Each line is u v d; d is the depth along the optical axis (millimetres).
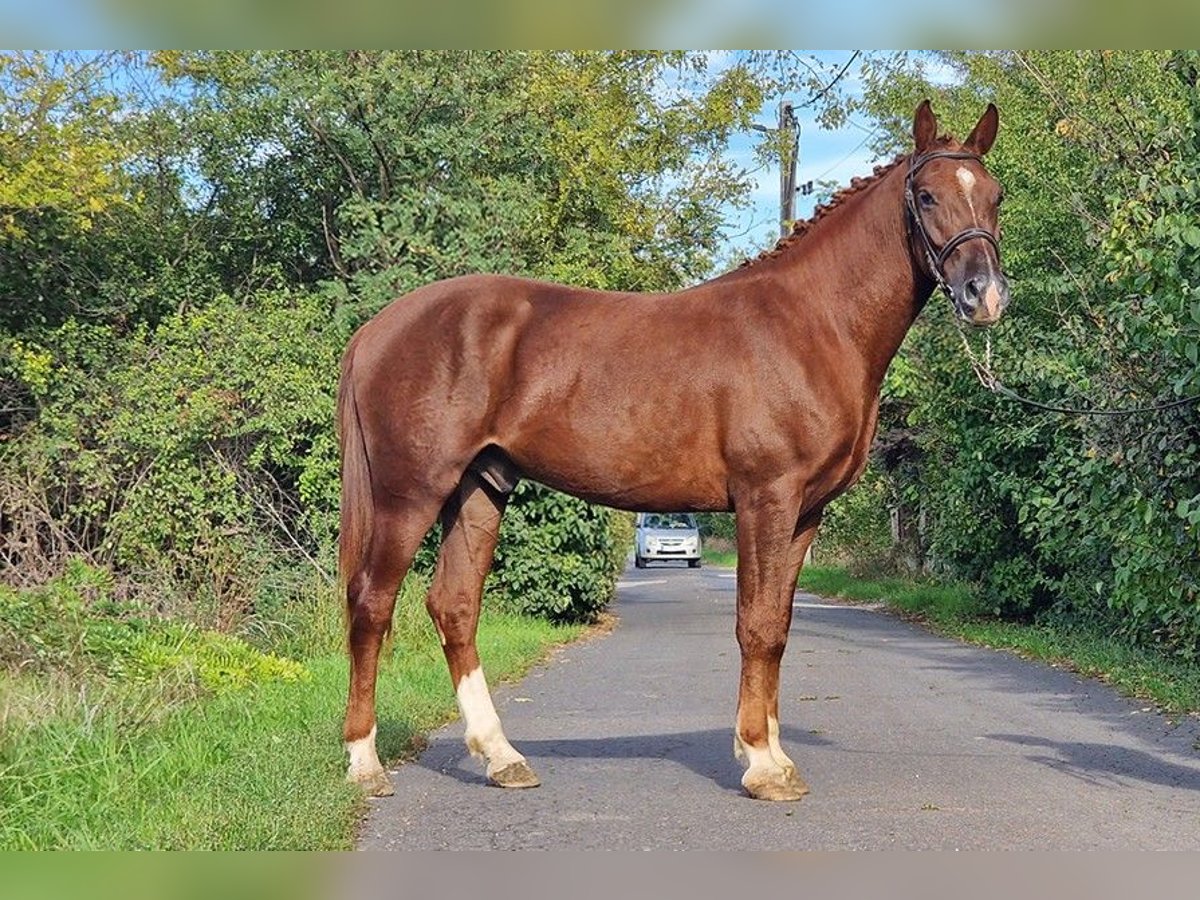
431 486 6922
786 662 13758
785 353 6719
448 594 7285
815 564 37656
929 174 6613
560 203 21719
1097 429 11148
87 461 14156
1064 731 9133
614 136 24531
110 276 17391
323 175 19719
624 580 35406
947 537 19172
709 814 6461
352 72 18750
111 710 7391
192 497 14141
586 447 6859
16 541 13539
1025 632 16312
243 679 9547
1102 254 10562
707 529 67938
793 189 30641
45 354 14977
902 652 14945
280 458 14672
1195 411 10273
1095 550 13562
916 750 8289
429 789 7059
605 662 13742
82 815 5918
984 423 16938
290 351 14984
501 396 6930
